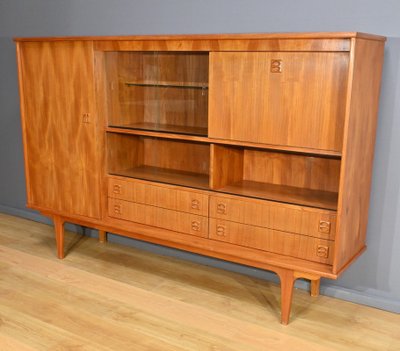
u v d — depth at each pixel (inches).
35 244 121.5
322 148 76.6
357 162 79.6
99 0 113.9
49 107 103.9
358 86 73.9
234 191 89.8
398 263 90.3
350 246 83.6
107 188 102.2
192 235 93.7
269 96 79.4
